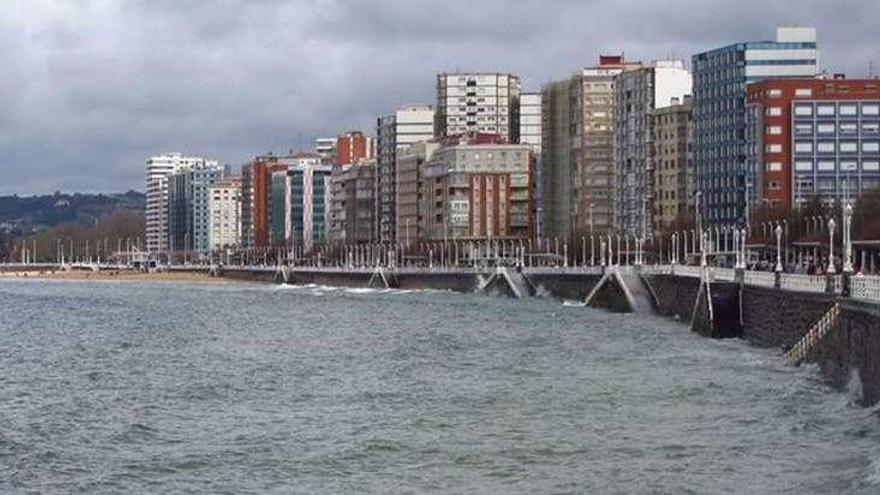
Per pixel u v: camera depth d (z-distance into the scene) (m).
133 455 112.38
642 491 93.81
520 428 119.94
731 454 105.12
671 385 145.12
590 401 135.12
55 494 99.06
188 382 162.25
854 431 112.88
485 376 160.75
